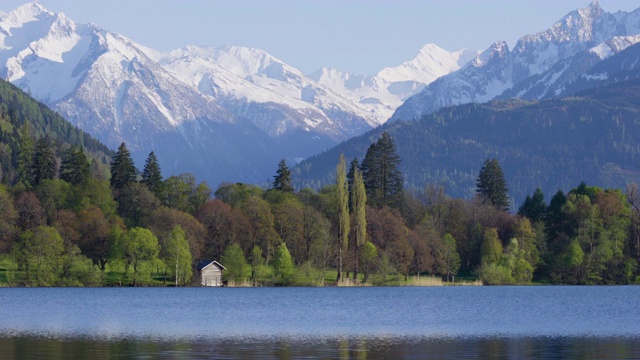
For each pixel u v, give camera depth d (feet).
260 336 358.84
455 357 294.66
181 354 297.94
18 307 530.68
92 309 515.09
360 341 340.39
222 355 295.89
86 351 305.32
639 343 335.47
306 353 302.45
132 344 327.06
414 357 294.25
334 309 519.60
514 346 325.01
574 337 358.64
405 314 481.46
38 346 320.70
